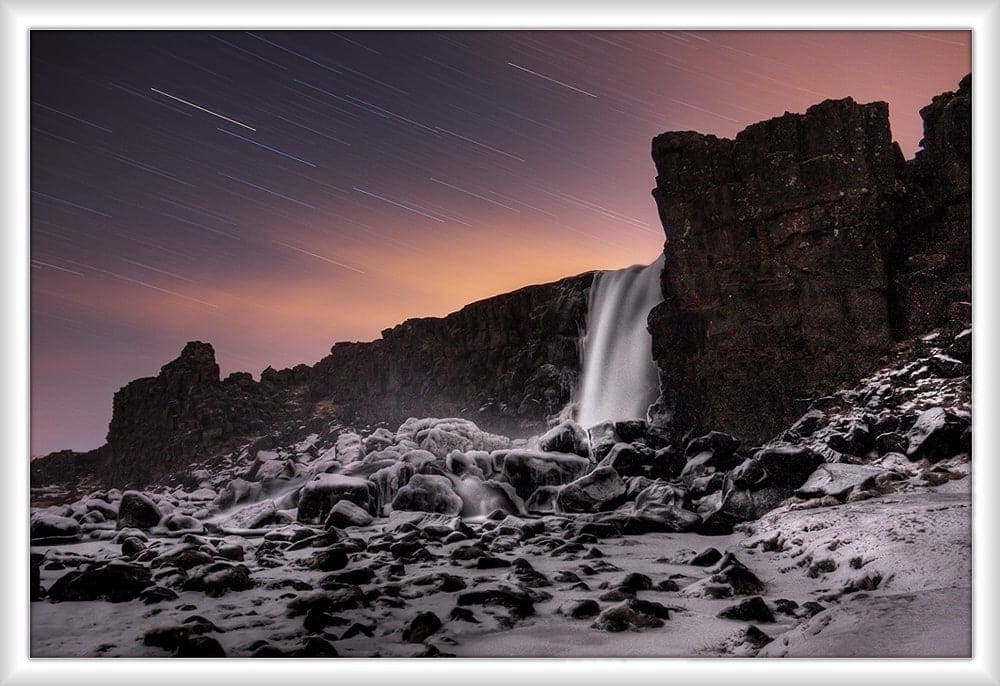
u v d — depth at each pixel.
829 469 9.98
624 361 18.06
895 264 13.26
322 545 9.72
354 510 11.80
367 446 19.14
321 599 6.20
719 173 14.26
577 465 13.49
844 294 13.01
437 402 22.03
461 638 5.37
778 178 13.55
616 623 5.47
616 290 19.09
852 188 13.04
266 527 12.44
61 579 7.09
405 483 13.52
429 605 6.33
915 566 5.96
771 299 13.66
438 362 22.55
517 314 21.27
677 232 14.52
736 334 13.78
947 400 11.02
